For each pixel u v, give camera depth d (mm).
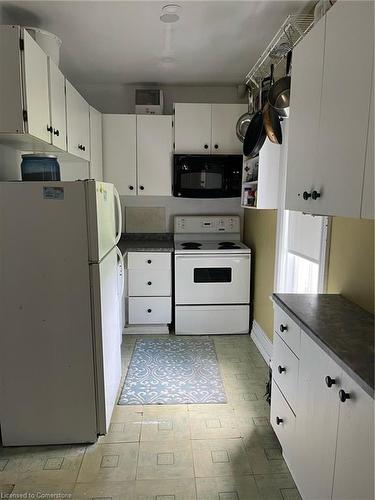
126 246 3592
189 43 2594
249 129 2561
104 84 3648
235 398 2418
